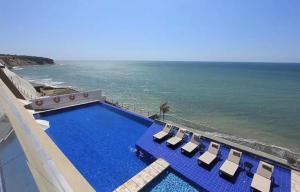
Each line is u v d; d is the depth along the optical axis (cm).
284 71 17988
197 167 1159
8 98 261
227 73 15400
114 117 2142
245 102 5597
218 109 4812
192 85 8731
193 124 3512
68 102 2492
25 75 11400
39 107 2241
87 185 117
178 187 1030
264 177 1028
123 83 8969
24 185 105
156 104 5131
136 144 1416
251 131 3456
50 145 156
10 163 129
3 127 167
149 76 12506
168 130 1548
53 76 11238
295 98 6194
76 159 1309
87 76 11650
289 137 3244
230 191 984
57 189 104
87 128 1823
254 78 11844
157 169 1105
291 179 1057
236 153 1178
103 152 1409
